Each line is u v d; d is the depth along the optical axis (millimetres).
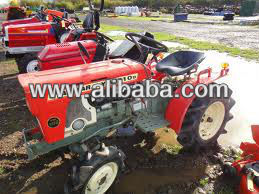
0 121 4602
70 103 2740
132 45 4324
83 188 2680
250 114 4777
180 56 3809
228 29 17359
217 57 8570
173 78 3945
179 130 3332
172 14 38312
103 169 2764
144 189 3045
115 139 3998
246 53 9148
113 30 16094
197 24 21109
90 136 3008
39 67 5113
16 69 7902
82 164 2670
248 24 20719
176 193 2990
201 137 3592
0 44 11242
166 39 12320
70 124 2797
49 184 3133
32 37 7180
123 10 37438
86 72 2906
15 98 5645
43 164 3465
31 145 2803
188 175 3264
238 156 3592
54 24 7426
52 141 2701
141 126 3305
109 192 2994
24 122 4578
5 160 3549
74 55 5004
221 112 3736
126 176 3244
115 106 3146
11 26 7066
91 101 2895
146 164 3463
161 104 3629
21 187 3094
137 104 3316
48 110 2584
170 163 3480
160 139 4012
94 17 6352
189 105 3348
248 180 2828
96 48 4777
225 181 3162
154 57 4070
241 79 6441
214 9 40344
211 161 3527
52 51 4902
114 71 3033
